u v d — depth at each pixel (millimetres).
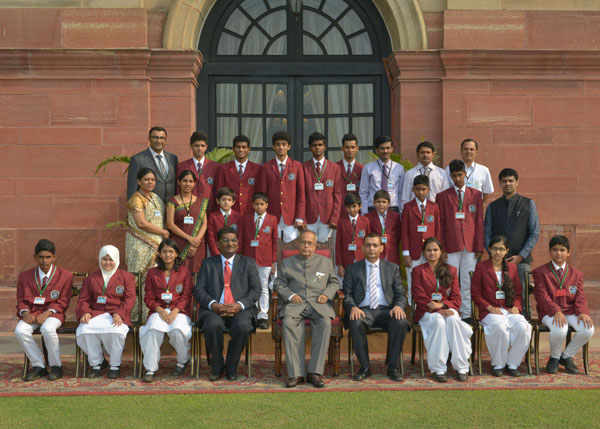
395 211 7230
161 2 8594
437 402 5008
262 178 7234
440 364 5734
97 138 8422
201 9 8656
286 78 9281
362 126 9273
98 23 8445
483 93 8625
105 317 5945
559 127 8688
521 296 6184
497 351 5867
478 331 5930
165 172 6988
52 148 8414
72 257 8414
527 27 8672
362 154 9281
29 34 8414
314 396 5199
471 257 6957
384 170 7305
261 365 6359
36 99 8391
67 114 8414
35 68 8367
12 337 7691
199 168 7172
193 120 8750
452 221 6938
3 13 8406
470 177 7391
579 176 8711
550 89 8664
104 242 8438
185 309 6082
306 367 6215
